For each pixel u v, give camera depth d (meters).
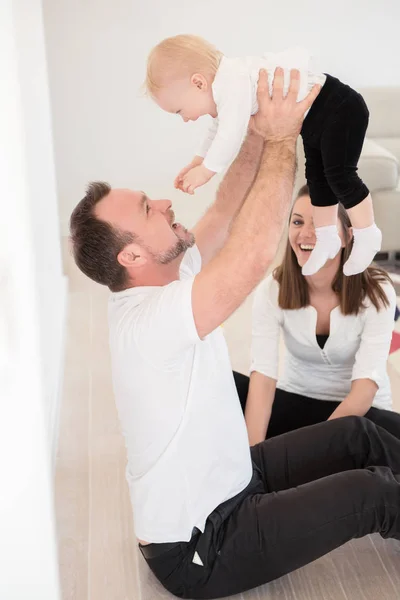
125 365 1.44
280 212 1.35
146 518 1.54
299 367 2.17
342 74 4.79
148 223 1.47
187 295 1.32
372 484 1.56
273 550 1.53
